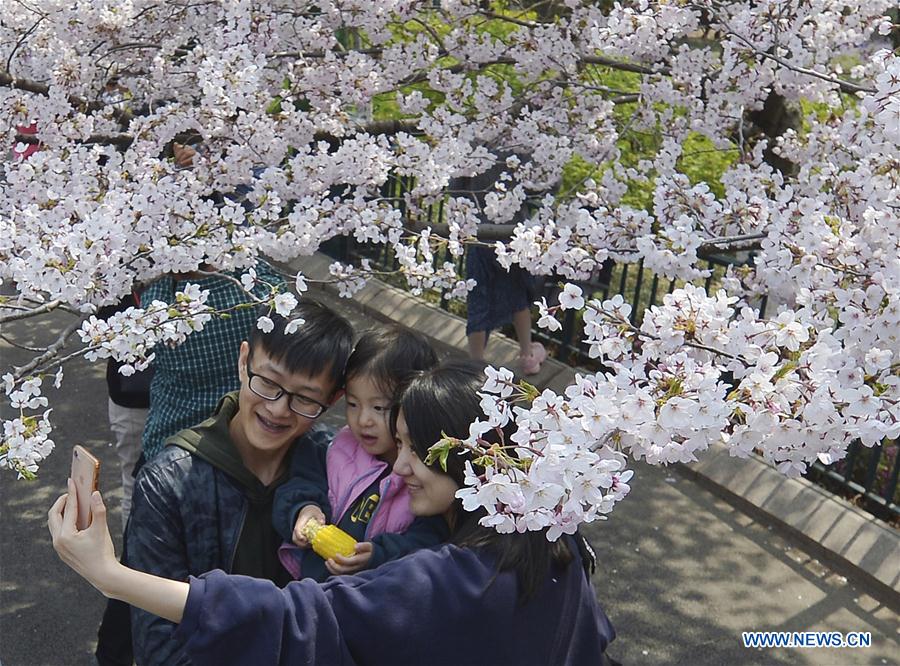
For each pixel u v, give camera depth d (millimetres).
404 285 7395
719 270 5738
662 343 2121
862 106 2613
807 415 1986
